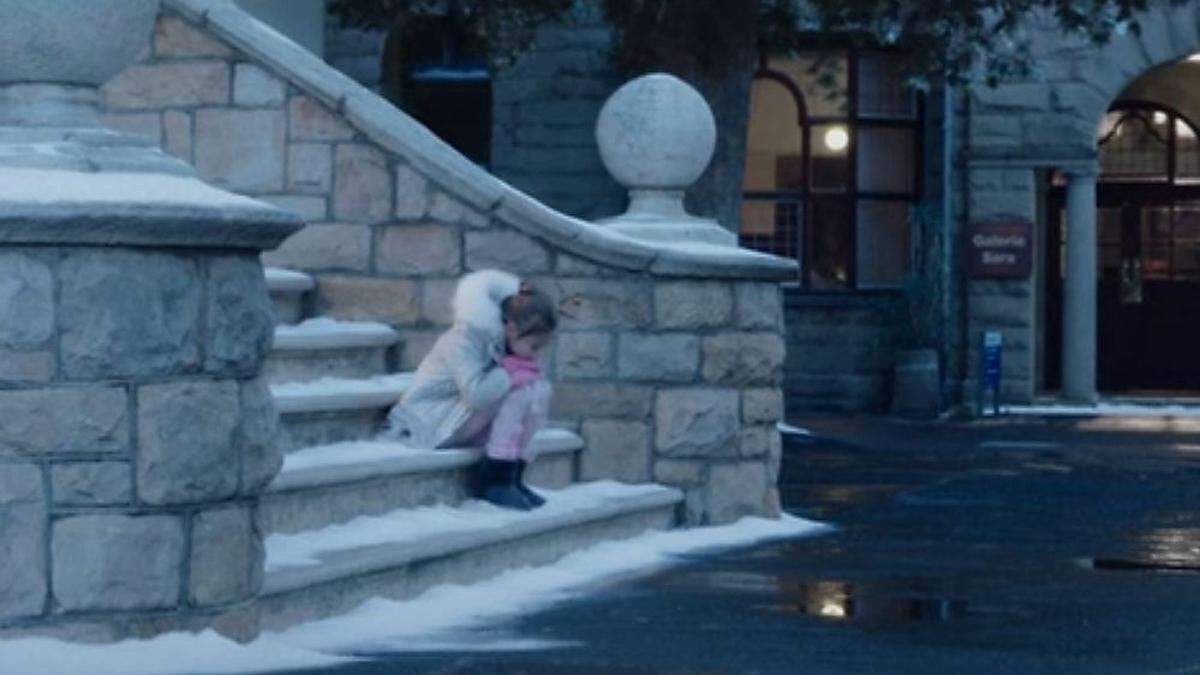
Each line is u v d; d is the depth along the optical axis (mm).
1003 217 37188
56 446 9695
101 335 9727
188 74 16672
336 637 10906
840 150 38125
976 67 36719
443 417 14305
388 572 11969
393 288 16422
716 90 29094
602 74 36812
